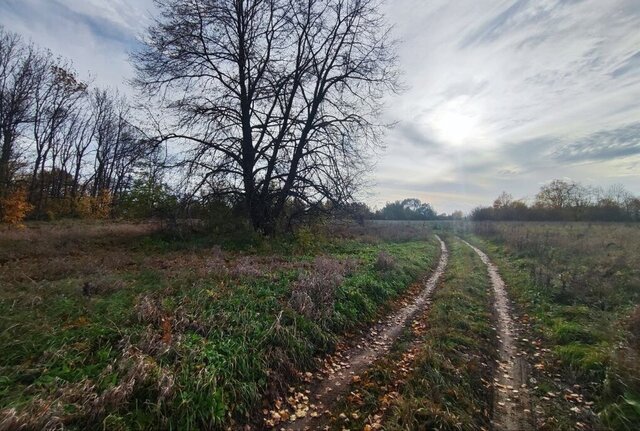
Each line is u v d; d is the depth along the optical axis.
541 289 11.05
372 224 38.69
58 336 5.46
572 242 19.11
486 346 7.44
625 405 5.02
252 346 6.13
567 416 5.12
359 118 19.72
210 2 17.67
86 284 7.71
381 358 6.97
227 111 18.67
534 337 8.07
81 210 38.25
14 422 3.71
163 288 8.18
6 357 4.89
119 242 15.63
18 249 12.37
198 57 18.19
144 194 17.61
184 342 5.74
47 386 4.41
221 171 18.41
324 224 20.02
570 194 69.06
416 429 4.75
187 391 4.78
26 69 31.58
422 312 10.02
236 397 5.09
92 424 4.08
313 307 8.11
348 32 19.81
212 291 8.15
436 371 6.00
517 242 21.56
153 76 17.75
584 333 7.44
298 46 19.45
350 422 5.04
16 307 6.41
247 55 18.53
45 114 36.91
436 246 27.77
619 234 23.25
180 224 17.97
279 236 18.70
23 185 32.69
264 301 7.94
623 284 10.52
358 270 12.47
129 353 5.15
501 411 5.30
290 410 5.36
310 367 6.51
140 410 4.39
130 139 18.67
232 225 18.27
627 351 6.31
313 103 19.61
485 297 11.42
